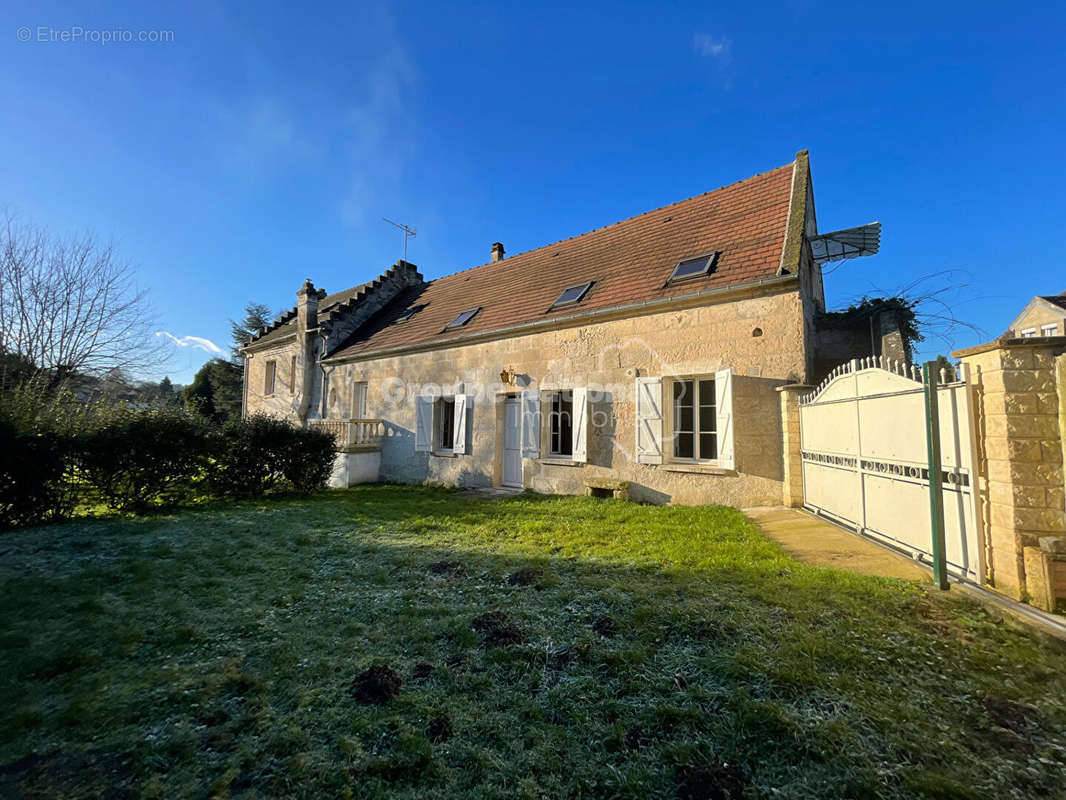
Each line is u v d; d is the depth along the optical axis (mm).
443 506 7473
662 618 2930
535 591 3551
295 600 3572
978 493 3143
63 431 6609
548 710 2162
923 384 3547
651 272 8398
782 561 3867
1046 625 2533
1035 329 18750
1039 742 1845
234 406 27391
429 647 2771
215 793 1738
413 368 11383
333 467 10297
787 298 6406
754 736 1910
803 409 6031
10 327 12383
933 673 2270
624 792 1689
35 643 2922
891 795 1613
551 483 8633
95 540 5395
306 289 14562
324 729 2070
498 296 11227
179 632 3027
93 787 1791
